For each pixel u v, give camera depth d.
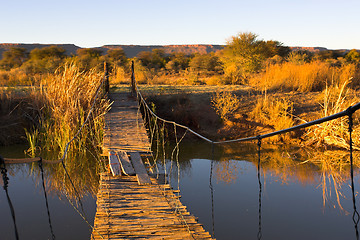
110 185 7.86
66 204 8.27
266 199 8.37
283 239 6.37
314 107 15.27
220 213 7.56
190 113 15.52
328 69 19.47
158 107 15.91
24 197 8.67
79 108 12.73
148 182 8.05
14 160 2.71
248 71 27.55
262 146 13.56
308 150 12.91
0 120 13.74
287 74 19.27
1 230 6.81
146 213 6.36
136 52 161.75
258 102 15.80
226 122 15.16
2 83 20.03
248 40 32.09
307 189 9.04
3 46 143.50
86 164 11.20
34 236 6.56
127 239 5.35
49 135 12.52
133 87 17.58
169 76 34.72
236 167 11.11
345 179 9.77
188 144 14.03
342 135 13.14
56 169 10.84
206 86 20.84
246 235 6.54
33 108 13.79
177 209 6.58
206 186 9.34
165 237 5.43
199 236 5.51
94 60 41.62
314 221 7.17
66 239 6.46
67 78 13.78
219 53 41.88
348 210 7.71
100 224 5.85
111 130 11.97
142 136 11.47
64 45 147.50
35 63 36.25
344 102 14.17
